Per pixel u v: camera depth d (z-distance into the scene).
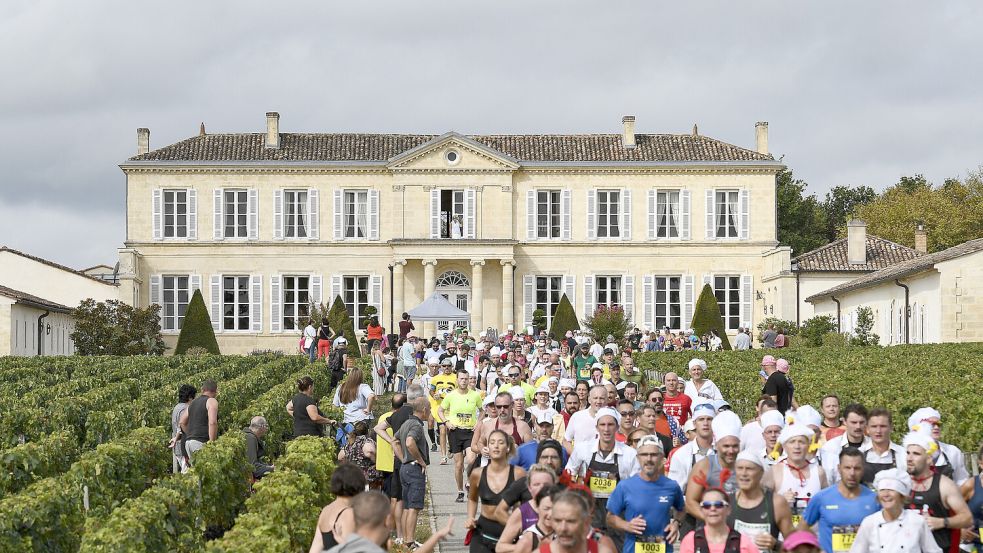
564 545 10.01
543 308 74.00
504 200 73.50
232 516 20.09
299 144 75.25
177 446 23.48
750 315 74.06
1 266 70.06
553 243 73.69
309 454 19.78
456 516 22.55
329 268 73.50
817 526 12.97
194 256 73.12
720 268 74.12
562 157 74.38
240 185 73.31
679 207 74.12
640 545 13.16
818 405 25.31
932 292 49.25
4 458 20.73
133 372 44.94
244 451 21.41
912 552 12.05
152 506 15.33
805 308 69.88
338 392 28.81
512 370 24.56
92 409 30.27
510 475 14.00
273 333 73.25
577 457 14.77
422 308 56.84
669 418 21.58
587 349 32.19
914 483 13.03
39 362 49.28
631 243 73.94
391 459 20.22
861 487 12.67
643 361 48.06
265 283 73.38
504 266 72.31
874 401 24.27
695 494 13.45
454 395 23.92
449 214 74.69
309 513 17.39
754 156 74.00
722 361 44.34
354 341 65.25
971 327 47.47
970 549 13.34
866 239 73.94
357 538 9.18
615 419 14.63
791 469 13.91
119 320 66.25
